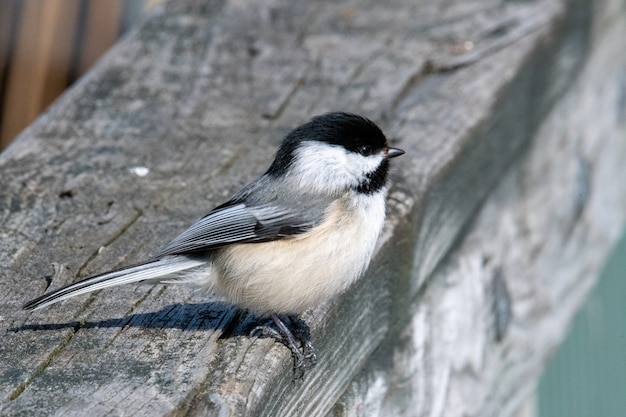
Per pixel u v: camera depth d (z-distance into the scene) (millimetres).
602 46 11469
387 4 10602
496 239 8781
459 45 9500
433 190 7246
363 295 6250
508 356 9016
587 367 11766
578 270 10875
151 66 9219
